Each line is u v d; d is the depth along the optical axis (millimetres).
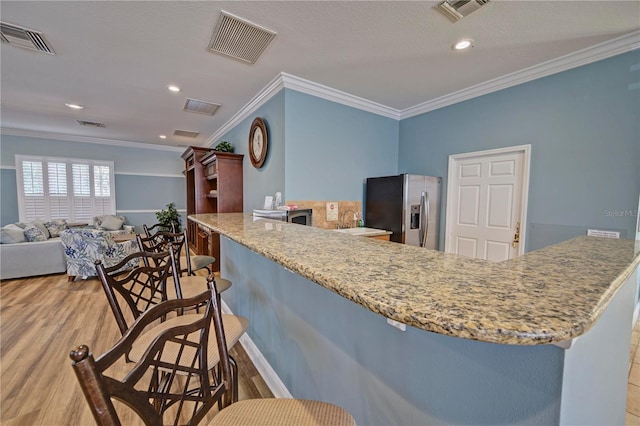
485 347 668
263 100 3467
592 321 419
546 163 2631
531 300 487
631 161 2170
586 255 907
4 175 5508
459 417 727
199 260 2701
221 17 1956
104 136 5934
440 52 2396
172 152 7285
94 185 6363
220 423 797
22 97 3555
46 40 2244
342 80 2996
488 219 3131
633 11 1839
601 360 829
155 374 690
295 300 1478
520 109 2805
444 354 756
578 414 651
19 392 1715
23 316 2756
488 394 667
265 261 1831
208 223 1811
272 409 852
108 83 3109
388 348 928
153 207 7094
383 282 585
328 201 3424
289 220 2857
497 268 704
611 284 578
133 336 612
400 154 4113
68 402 1640
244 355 2166
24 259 3861
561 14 1881
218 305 925
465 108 3297
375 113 3836
